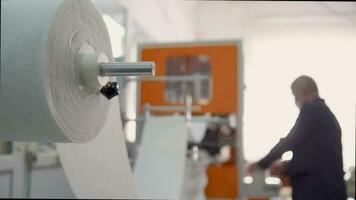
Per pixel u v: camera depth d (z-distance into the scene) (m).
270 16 2.33
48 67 0.49
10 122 0.52
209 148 2.02
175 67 1.97
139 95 1.85
